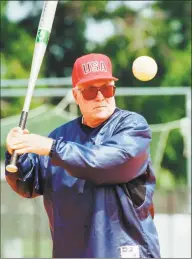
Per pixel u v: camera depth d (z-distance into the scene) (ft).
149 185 26.89
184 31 149.28
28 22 144.05
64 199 26.63
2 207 66.13
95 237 25.80
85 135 27.22
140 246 25.90
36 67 27.45
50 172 27.37
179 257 67.10
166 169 134.51
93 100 26.63
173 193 69.26
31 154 28.12
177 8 150.82
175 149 132.36
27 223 66.28
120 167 25.29
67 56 149.28
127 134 25.85
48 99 119.14
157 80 143.74
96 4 149.18
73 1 149.48
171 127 67.97
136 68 27.73
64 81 76.18
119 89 64.80
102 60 27.14
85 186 26.25
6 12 140.46
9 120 66.74
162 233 67.56
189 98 64.23
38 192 28.19
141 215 26.27
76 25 149.18
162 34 148.25
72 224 26.37
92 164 25.00
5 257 65.72
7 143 25.32
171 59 145.07
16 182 27.86
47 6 28.14
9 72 136.67
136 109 134.82
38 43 27.78
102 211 25.91
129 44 146.61
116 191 26.07
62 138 25.72
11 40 139.64
